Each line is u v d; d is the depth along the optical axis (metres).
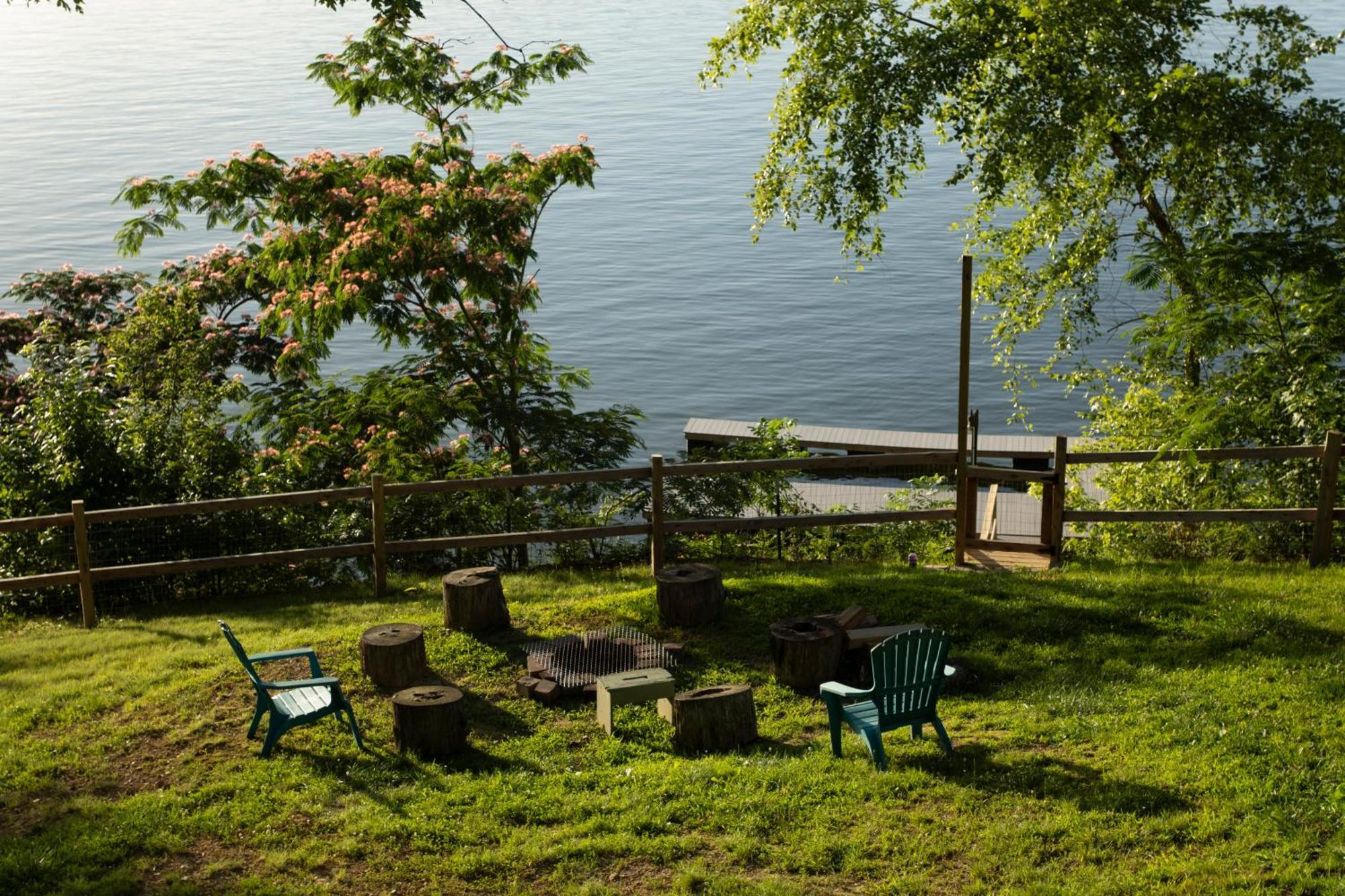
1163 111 15.39
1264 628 9.58
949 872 6.43
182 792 7.46
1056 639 9.80
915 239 79.25
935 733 8.20
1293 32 16.39
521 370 18.53
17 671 9.96
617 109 143.38
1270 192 15.92
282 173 17.73
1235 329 13.81
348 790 7.54
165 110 144.38
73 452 13.13
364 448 15.16
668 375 54.75
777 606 10.80
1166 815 6.81
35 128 132.00
